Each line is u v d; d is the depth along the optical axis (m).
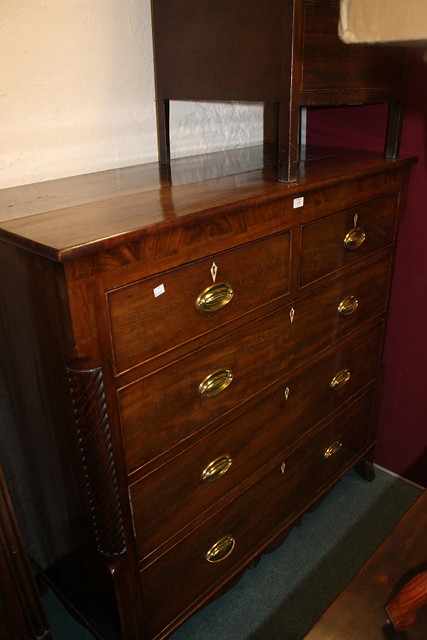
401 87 1.29
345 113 1.55
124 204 0.96
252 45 1.05
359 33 0.25
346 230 1.27
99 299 0.81
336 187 1.18
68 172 1.23
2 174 1.13
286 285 1.16
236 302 1.05
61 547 1.24
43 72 1.12
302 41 1.00
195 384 1.04
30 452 1.18
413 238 1.54
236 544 1.34
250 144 1.63
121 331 0.86
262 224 1.03
